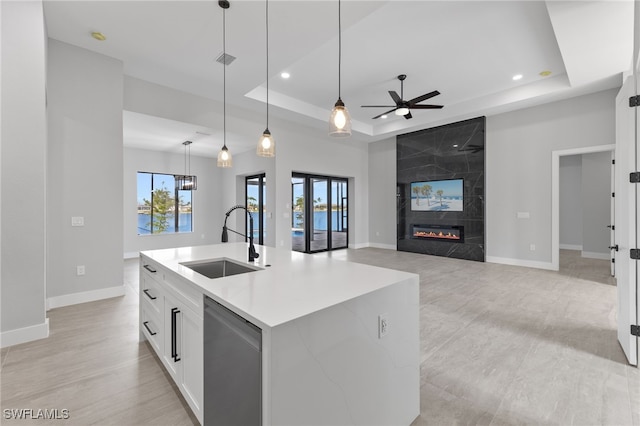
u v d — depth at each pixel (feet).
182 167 25.39
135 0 8.89
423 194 23.98
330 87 17.79
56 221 11.15
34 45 8.57
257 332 3.48
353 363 4.32
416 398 5.53
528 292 13.26
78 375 6.77
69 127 11.37
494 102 18.47
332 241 26.53
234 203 25.82
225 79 14.55
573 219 26.61
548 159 17.95
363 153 28.30
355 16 9.67
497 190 20.02
